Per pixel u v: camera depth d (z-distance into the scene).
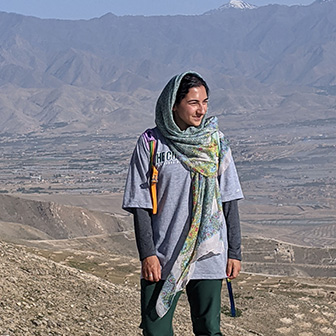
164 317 6.73
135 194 6.73
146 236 6.65
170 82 6.72
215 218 6.62
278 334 26.23
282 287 53.47
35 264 16.45
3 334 9.09
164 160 6.68
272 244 162.62
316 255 160.88
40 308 11.66
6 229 135.00
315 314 29.81
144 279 6.81
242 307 29.52
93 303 14.18
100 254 52.50
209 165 6.62
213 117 6.95
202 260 6.63
